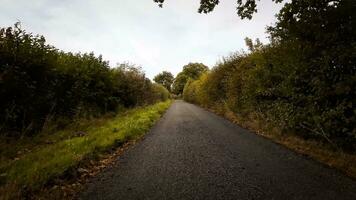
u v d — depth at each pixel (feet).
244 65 50.83
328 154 22.31
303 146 25.89
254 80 41.27
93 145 25.66
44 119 34.19
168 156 23.80
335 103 23.56
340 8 21.11
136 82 81.92
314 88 24.31
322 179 16.78
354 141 22.08
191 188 15.78
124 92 72.69
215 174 18.33
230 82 57.98
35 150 24.50
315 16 22.76
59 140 29.53
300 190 15.08
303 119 27.55
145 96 99.30
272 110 36.40
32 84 30.63
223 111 67.36
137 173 18.90
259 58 38.47
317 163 20.45
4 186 15.35
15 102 28.37
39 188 15.48
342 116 21.62
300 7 24.07
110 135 31.78
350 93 21.68
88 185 16.69
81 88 43.42
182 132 38.34
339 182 16.19
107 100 58.44
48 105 34.88
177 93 336.08
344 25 21.56
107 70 59.41
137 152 25.75
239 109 54.29
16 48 27.91
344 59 21.07
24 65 28.94
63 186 16.31
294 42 25.90
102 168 20.49
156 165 20.90
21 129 29.84
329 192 14.70
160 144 29.55
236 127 42.52
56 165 19.08
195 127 43.83
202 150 25.95
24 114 29.60
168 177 17.88
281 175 17.78
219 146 27.63
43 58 31.07
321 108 24.53
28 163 19.92
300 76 26.63
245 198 14.17
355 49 19.93
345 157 20.89
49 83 33.96
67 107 40.68
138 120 47.96
